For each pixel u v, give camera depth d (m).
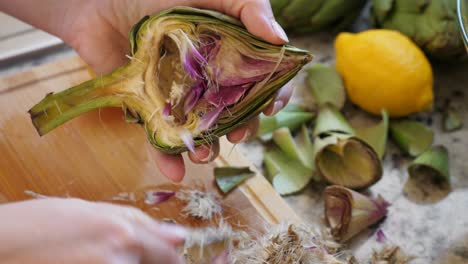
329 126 0.51
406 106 0.52
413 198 0.49
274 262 0.43
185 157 0.50
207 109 0.42
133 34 0.41
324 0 0.56
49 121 0.44
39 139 0.51
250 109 0.41
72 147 0.50
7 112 0.52
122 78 0.42
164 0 0.45
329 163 0.50
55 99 0.43
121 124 0.51
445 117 0.54
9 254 0.26
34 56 0.61
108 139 0.51
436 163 0.49
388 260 0.44
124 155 0.50
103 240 0.28
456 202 0.49
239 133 0.45
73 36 0.52
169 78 0.43
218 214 0.47
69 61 0.55
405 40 0.52
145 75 0.42
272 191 0.47
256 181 0.48
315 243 0.44
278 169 0.50
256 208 0.47
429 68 0.52
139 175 0.49
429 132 0.52
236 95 0.41
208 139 0.42
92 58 0.53
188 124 0.42
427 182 0.50
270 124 0.52
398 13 0.54
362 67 0.52
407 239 0.47
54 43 0.61
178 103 0.42
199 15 0.39
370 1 0.63
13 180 0.49
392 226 0.47
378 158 0.48
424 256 0.46
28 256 0.26
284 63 0.39
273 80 0.40
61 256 0.26
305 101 0.56
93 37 0.52
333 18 0.58
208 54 0.41
